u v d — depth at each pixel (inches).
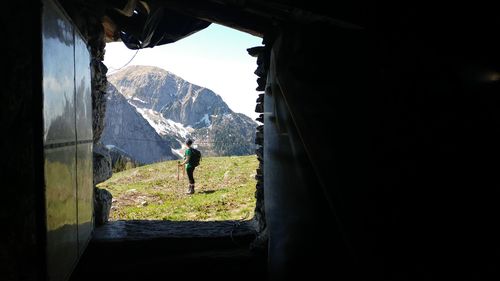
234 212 305.1
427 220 124.8
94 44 196.7
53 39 107.0
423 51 131.2
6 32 89.4
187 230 204.1
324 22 145.7
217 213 304.5
